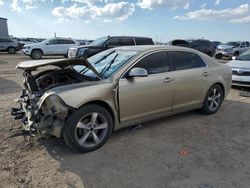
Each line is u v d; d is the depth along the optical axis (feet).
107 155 12.12
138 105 13.73
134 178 10.32
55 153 12.16
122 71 13.15
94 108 12.10
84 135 12.12
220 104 19.07
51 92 11.35
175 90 15.35
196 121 17.01
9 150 12.23
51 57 72.54
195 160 11.84
